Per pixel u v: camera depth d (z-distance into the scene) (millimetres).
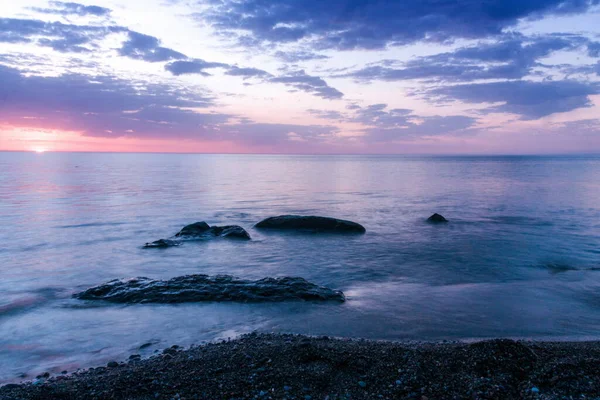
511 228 24625
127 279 13055
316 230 23547
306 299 11805
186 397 6387
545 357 7617
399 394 6449
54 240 20672
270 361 7508
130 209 31422
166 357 7996
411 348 8125
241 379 6898
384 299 12062
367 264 16703
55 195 40000
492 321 10320
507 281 14320
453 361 7438
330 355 7680
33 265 16125
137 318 10414
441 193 44844
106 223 25562
